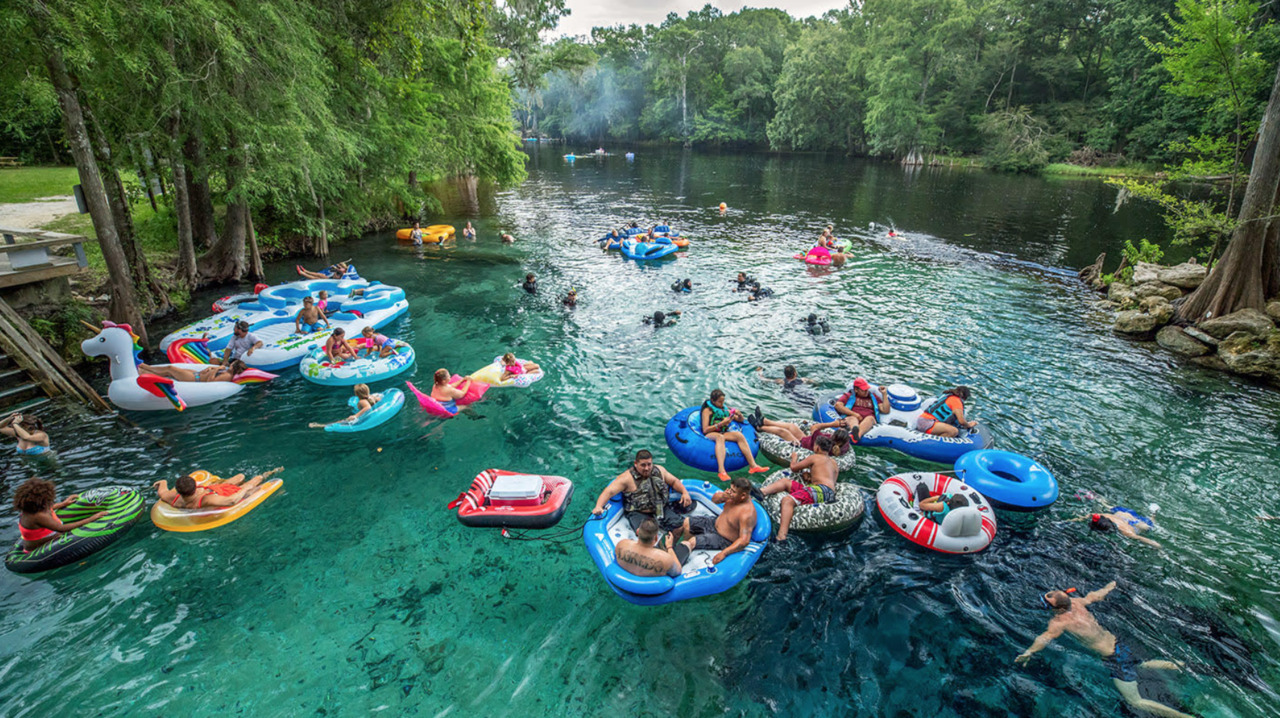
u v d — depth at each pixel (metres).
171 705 4.70
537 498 6.80
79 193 10.36
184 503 6.83
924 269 18.44
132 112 12.07
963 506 6.48
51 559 6.06
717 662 5.16
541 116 89.88
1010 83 54.00
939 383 10.38
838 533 6.70
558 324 13.29
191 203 17.23
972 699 4.79
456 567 6.23
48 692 4.80
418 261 19.12
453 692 4.85
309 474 7.80
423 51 21.92
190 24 10.80
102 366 10.94
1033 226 25.77
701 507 6.66
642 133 85.62
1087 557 6.32
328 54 17.19
